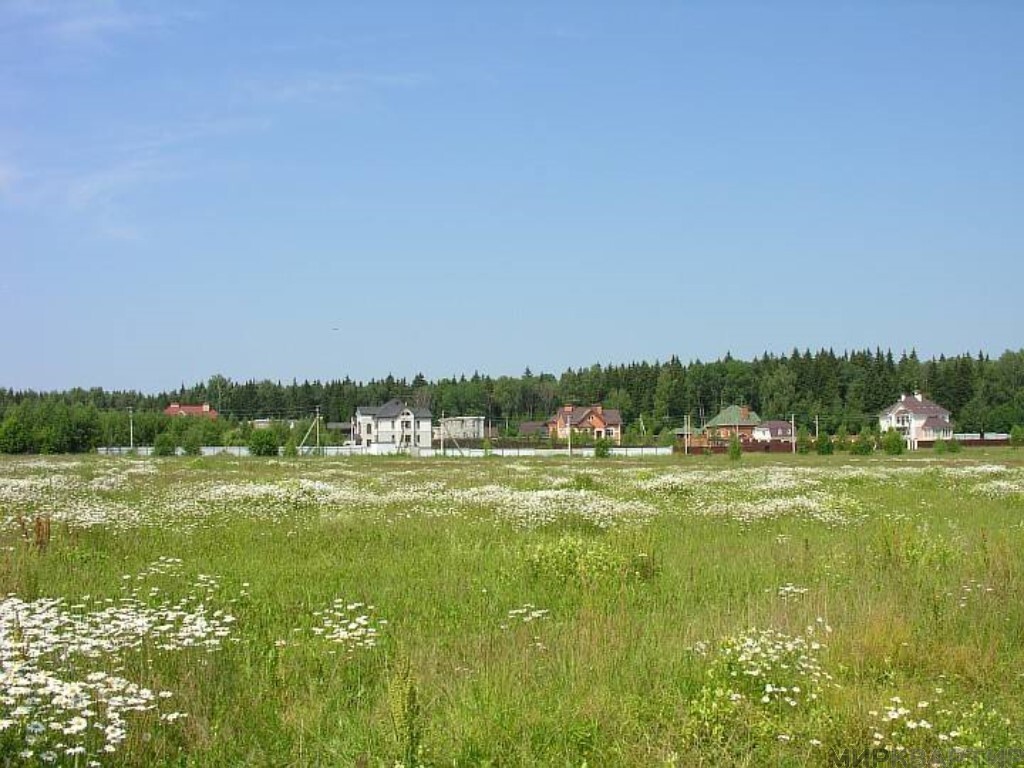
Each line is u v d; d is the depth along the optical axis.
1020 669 9.34
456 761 6.87
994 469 44.53
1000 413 132.25
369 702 8.27
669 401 158.62
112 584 13.27
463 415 174.25
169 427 109.62
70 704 7.14
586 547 15.47
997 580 13.11
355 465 62.62
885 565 15.22
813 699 8.21
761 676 8.78
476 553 16.78
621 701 8.12
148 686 8.29
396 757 6.79
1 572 12.74
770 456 87.12
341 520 21.56
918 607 11.52
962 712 8.04
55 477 36.16
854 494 30.75
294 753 7.11
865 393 145.12
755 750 7.21
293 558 16.38
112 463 58.44
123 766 6.82
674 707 8.03
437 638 10.42
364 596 12.84
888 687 8.70
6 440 81.56
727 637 9.61
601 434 144.88
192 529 19.78
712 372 165.38
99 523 19.94
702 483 35.47
